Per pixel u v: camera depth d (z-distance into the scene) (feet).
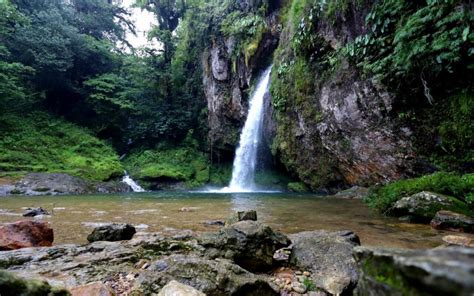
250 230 9.77
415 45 20.40
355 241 10.45
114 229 11.96
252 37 56.85
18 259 8.77
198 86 78.59
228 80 64.23
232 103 63.41
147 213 21.17
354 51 28.55
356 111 30.42
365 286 3.78
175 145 77.30
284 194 41.68
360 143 31.73
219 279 7.13
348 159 34.73
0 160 49.70
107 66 84.28
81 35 76.69
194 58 79.00
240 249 9.29
